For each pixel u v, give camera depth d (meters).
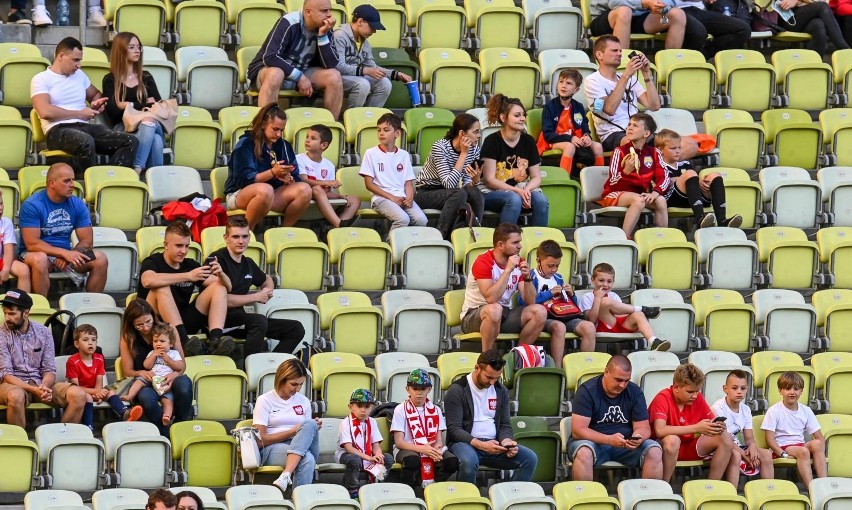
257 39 64.25
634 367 51.94
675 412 48.84
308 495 44.88
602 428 48.44
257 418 46.34
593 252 55.50
